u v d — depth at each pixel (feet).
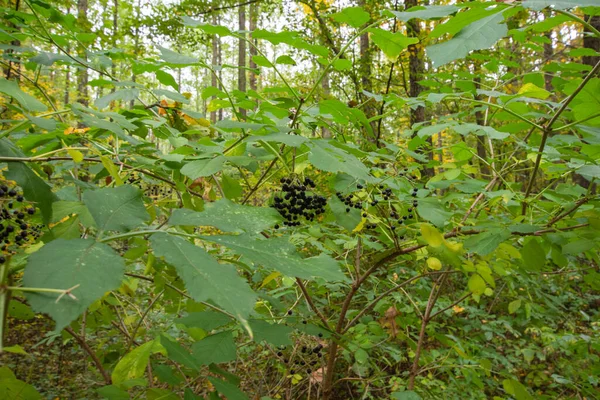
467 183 7.59
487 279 6.16
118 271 2.13
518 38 8.25
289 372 8.27
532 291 14.52
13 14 7.00
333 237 9.66
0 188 4.02
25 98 4.10
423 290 12.37
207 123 7.43
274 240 3.01
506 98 6.52
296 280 7.47
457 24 3.31
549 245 6.65
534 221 6.89
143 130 6.72
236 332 6.84
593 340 11.49
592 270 7.52
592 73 4.69
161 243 2.48
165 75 6.69
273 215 3.26
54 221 3.82
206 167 4.76
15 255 4.23
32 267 2.02
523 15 19.63
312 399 10.54
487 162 8.48
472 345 13.00
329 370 7.98
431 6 3.78
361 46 28.66
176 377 3.92
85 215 3.90
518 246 8.09
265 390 9.82
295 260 2.86
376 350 11.34
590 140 6.27
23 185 4.13
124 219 2.79
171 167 5.60
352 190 6.29
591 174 5.43
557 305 16.78
